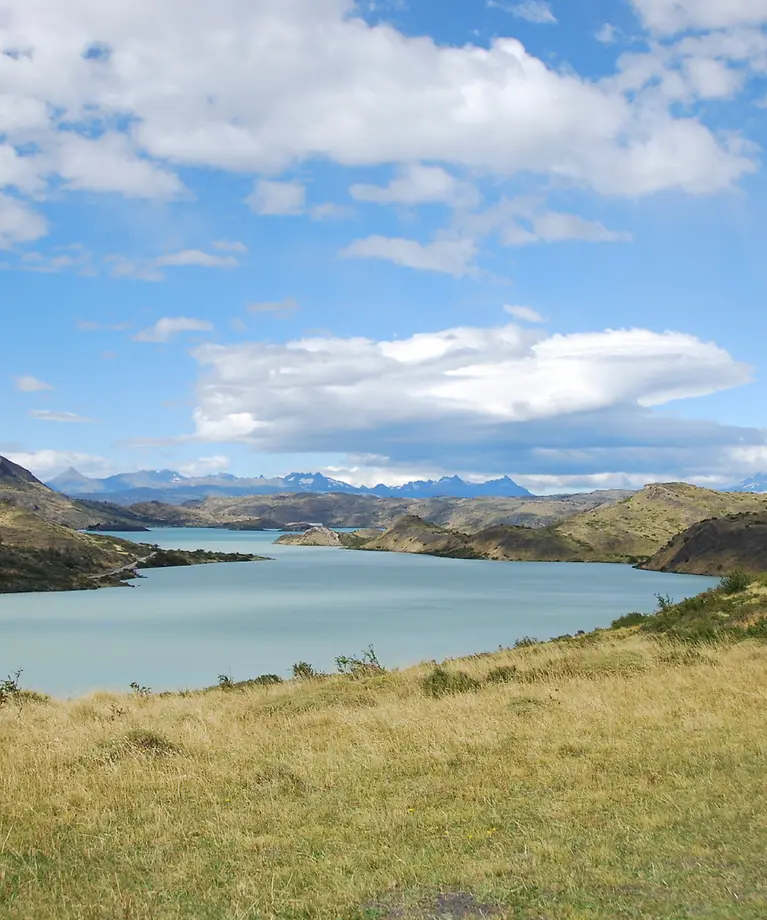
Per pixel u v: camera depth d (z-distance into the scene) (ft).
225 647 213.25
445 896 24.67
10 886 26.23
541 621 272.10
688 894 23.49
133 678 164.96
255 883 26.21
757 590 111.65
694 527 570.05
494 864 26.78
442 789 36.96
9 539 508.94
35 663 187.42
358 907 24.13
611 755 41.29
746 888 23.57
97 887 26.11
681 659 75.87
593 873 25.54
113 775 40.93
